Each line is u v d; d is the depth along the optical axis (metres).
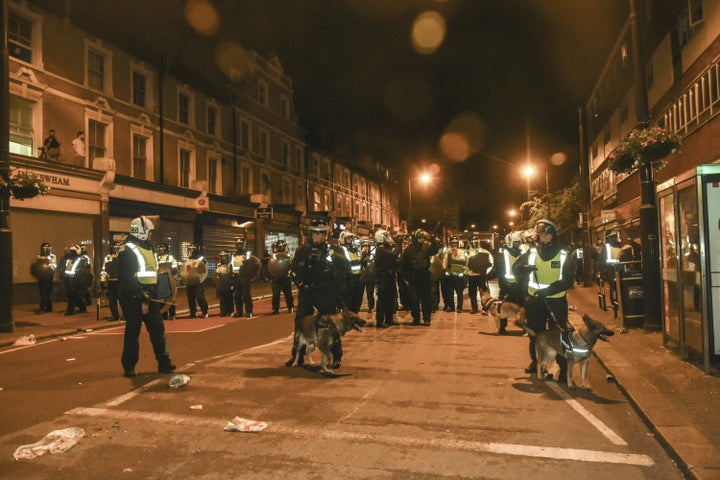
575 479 4.19
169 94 26.73
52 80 20.03
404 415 5.78
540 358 7.15
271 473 4.34
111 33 22.81
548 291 7.09
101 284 15.02
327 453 4.74
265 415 5.82
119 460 4.64
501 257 11.26
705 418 5.32
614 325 11.38
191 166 28.39
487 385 7.02
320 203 46.28
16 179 13.12
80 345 10.98
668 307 8.77
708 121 17.28
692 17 18.62
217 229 30.14
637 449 4.81
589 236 26.19
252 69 34.84
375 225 60.88
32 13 19.25
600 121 37.75
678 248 7.98
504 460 4.56
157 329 7.96
